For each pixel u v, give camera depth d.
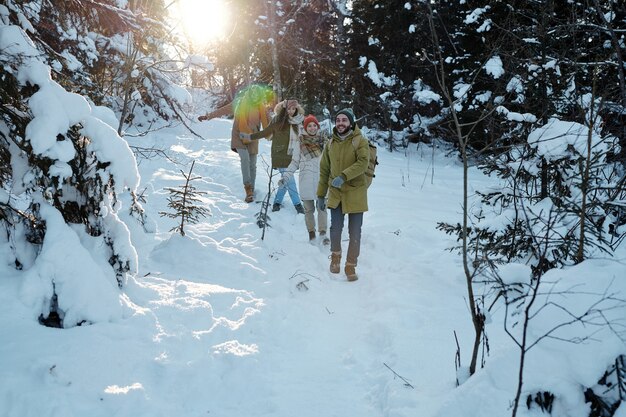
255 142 7.96
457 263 5.57
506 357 2.82
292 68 18.17
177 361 3.34
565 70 6.12
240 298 4.44
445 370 3.40
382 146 16.62
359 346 3.96
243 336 3.88
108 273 3.83
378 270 5.63
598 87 5.59
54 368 2.85
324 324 4.34
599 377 2.53
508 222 4.84
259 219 6.70
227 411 3.03
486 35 12.26
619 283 2.86
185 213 5.63
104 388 2.89
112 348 3.19
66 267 3.45
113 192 3.96
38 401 2.61
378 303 4.59
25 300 3.32
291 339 3.98
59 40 5.37
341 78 17.95
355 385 3.40
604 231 4.53
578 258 3.79
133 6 6.16
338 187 5.22
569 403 2.56
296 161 6.51
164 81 11.03
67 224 3.76
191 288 4.48
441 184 11.14
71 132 3.73
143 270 4.87
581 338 2.67
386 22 16.20
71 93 3.69
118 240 3.95
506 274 3.29
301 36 18.42
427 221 7.44
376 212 7.89
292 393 3.25
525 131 5.71
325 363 3.68
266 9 17.00
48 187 3.59
